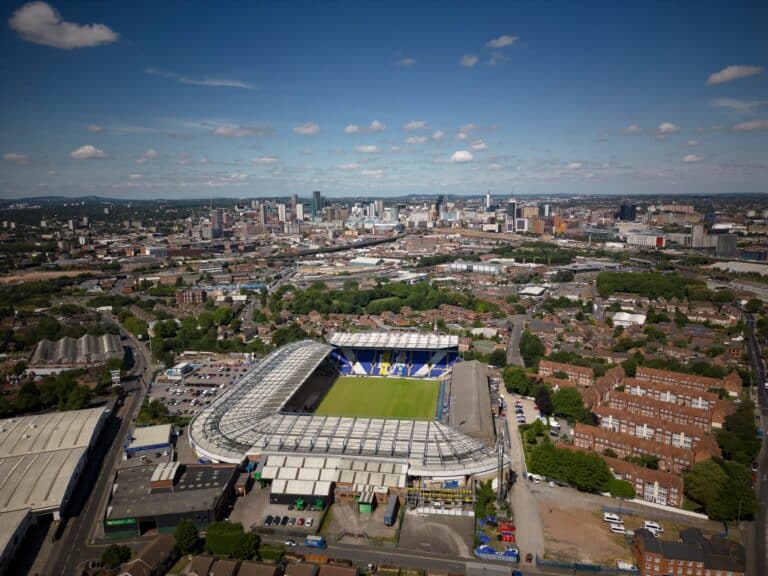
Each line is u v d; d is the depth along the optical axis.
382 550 190.00
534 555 187.12
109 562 179.75
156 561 180.12
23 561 187.88
